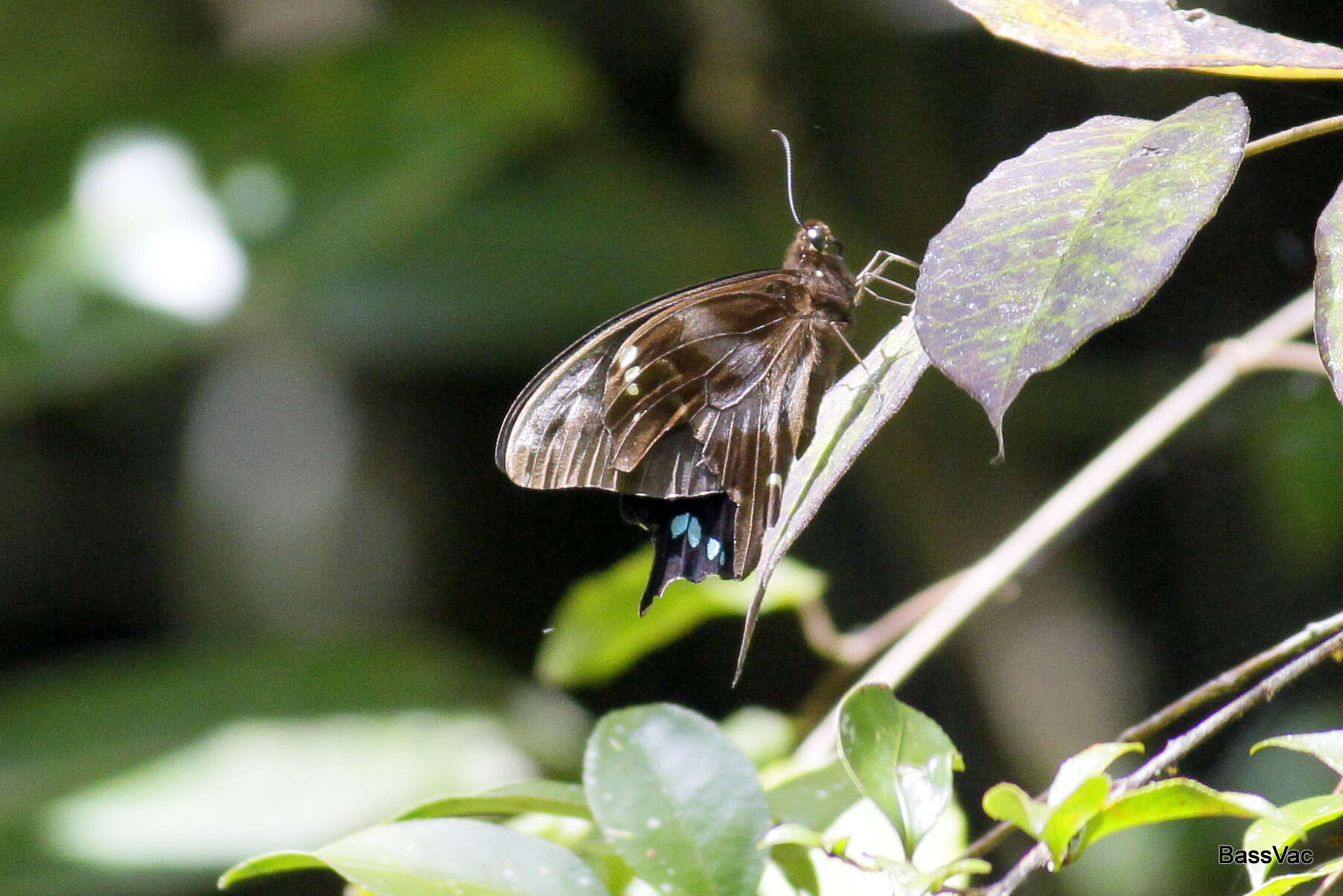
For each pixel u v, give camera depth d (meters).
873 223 2.46
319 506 2.81
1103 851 1.93
